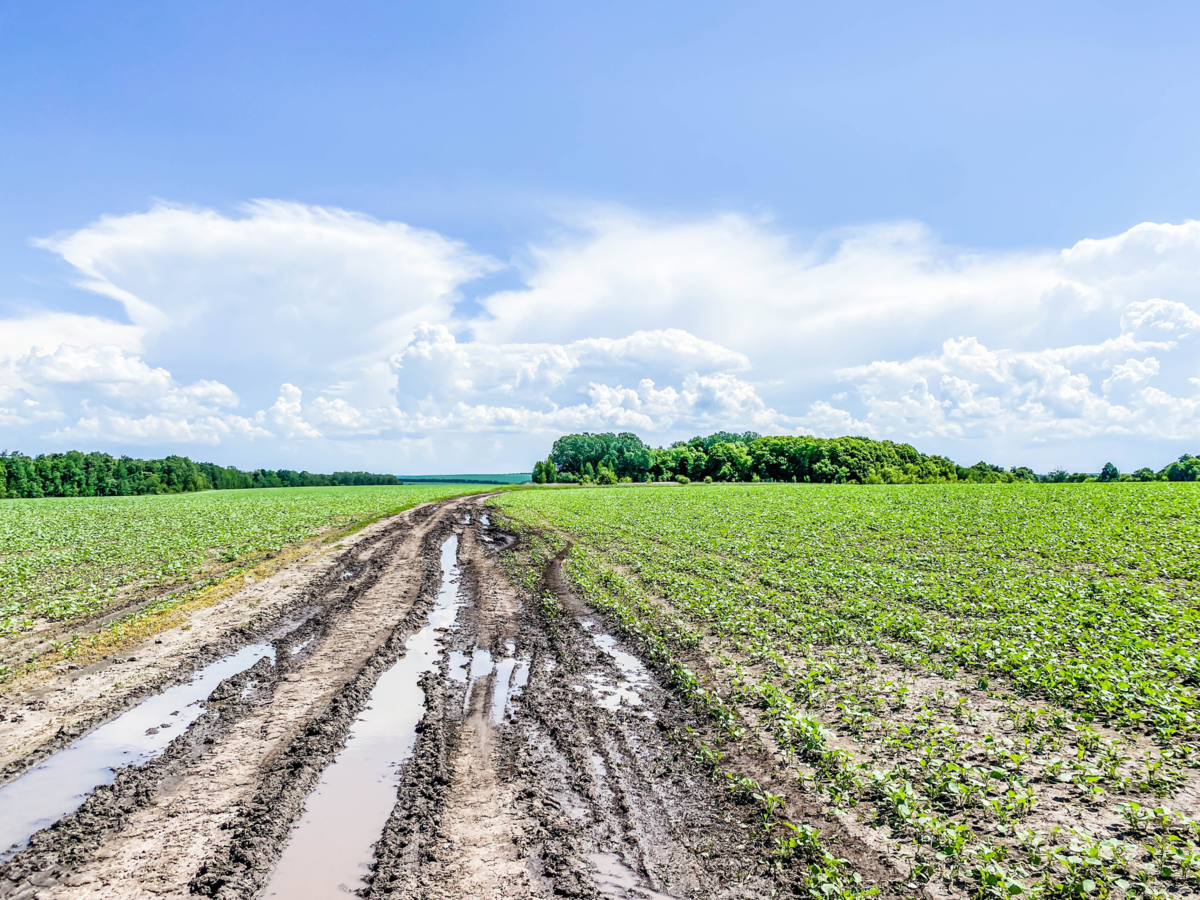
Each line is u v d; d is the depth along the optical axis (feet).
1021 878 18.86
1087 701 31.12
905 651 39.83
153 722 32.07
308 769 26.45
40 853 20.88
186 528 113.91
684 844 21.61
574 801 24.44
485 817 23.21
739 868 20.27
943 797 23.66
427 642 46.55
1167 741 27.04
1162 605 45.85
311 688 36.58
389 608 56.08
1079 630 40.73
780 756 27.53
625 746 29.22
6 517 141.69
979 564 66.08
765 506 145.28
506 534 112.68
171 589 63.52
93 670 39.63
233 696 35.42
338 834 22.16
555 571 73.82
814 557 73.97
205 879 19.27
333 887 19.17
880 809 22.99
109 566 75.25
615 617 51.72
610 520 123.85
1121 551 67.10
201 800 24.16
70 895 18.80
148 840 21.53
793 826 21.02
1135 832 20.99
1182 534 74.84
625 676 38.99
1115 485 175.42
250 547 89.71
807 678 35.37
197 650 43.52
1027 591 52.90
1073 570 61.57
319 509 164.66
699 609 51.31
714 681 37.11
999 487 188.85
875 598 54.08
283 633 48.67
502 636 47.80
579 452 485.97
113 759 28.04
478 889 19.15
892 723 30.22
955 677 35.83
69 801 24.63
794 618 48.42
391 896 18.71
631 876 19.95
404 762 27.73
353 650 43.93
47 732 30.78
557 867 20.15
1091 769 24.35
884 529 96.53
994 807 21.91
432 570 74.90
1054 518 98.17
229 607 55.83
